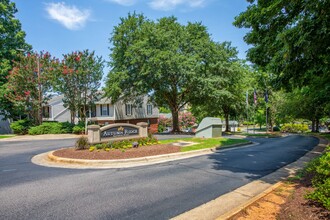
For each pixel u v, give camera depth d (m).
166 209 4.33
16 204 4.58
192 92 24.38
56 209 4.34
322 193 3.70
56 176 6.71
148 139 12.51
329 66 5.97
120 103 32.78
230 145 13.26
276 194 4.80
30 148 12.82
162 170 7.45
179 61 19.83
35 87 22.03
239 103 31.45
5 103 23.98
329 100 15.34
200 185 5.84
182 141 14.24
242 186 5.77
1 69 23.95
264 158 9.66
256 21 6.43
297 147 13.93
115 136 11.79
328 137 22.27
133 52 20.69
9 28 26.36
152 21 23.08
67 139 18.11
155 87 22.98
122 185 5.84
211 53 22.58
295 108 26.17
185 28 23.84
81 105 24.72
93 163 8.36
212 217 3.95
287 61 5.49
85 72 22.67
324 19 4.30
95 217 4.00
